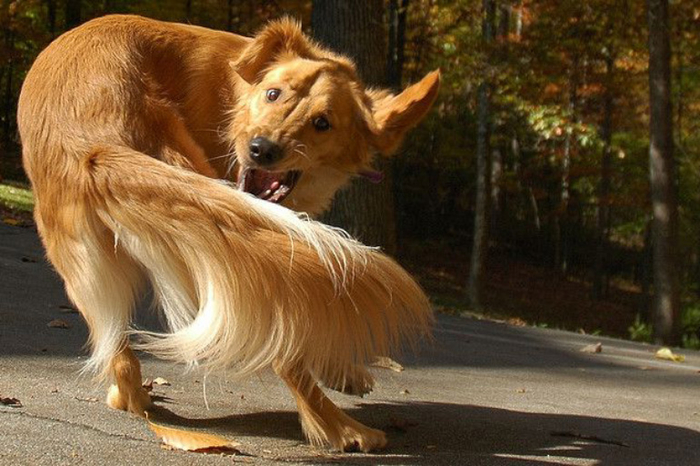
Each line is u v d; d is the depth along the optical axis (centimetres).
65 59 432
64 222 392
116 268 393
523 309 2573
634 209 3088
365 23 1193
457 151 2880
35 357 536
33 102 424
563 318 2569
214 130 474
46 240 411
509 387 665
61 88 420
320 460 389
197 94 468
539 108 2069
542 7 2050
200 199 363
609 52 2220
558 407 592
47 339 594
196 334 351
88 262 391
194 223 358
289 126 455
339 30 1190
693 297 2822
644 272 2852
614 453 454
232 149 475
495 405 575
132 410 441
